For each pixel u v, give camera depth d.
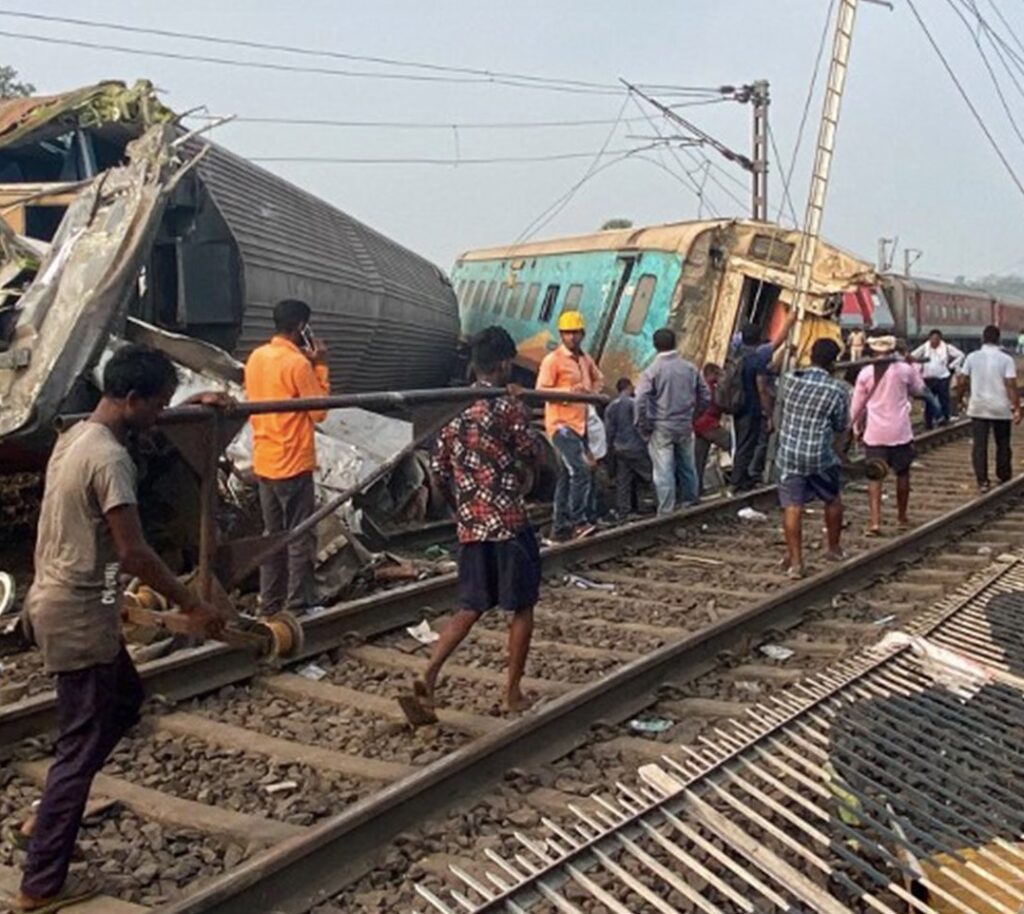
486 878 4.62
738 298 17.58
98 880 4.53
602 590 9.69
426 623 8.24
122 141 13.94
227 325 11.84
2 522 10.70
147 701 6.45
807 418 10.00
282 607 8.27
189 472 9.93
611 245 19.67
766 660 7.77
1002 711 6.70
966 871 4.89
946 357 23.14
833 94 15.22
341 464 10.68
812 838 5.05
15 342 8.89
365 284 16.23
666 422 12.80
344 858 4.67
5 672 7.33
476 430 6.19
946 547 11.78
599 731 6.25
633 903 4.48
